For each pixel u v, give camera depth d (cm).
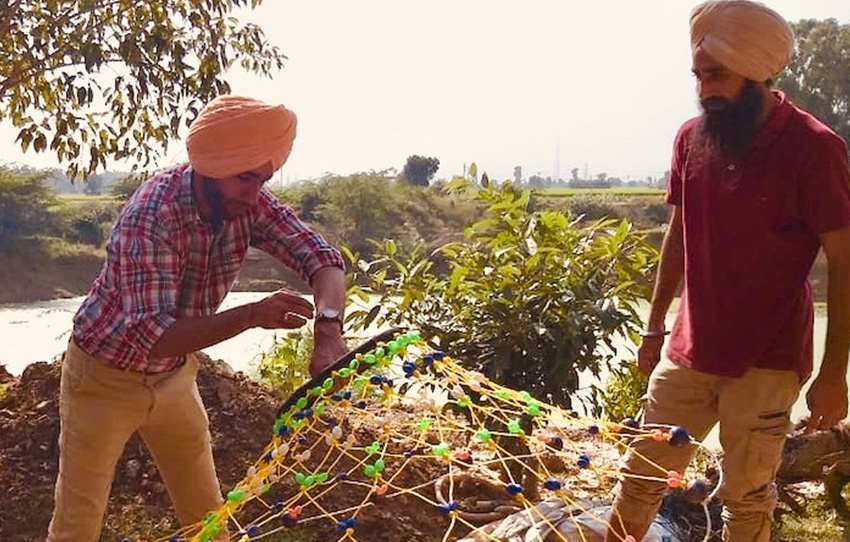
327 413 284
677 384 355
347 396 273
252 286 1555
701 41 330
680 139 363
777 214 327
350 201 1806
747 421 340
